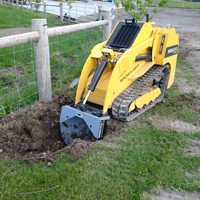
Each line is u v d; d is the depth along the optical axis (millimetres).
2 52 7547
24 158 3596
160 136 4223
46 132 4551
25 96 5207
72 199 2920
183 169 3488
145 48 4723
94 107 4602
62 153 3658
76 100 4547
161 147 3955
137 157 3656
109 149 3826
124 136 4211
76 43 8680
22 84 5836
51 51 7957
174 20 19328
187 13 24250
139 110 4969
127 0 6477
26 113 4703
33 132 4355
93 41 9352
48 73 5125
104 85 4406
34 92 5379
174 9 27578
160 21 18531
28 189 3031
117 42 4617
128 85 4707
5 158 3555
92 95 4516
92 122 3959
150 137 4195
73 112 4117
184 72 7555
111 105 4406
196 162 3615
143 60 4910
